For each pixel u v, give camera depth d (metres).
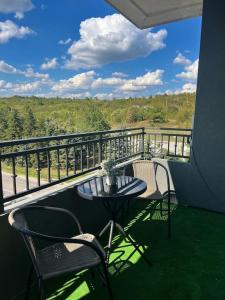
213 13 3.23
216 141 3.47
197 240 2.80
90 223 2.86
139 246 2.63
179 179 3.84
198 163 3.65
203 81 3.42
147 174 3.24
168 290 2.01
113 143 3.58
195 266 2.33
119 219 3.35
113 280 2.13
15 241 1.91
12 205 2.03
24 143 2.11
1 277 1.83
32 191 2.20
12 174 2.03
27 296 1.79
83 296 1.95
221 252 2.56
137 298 1.93
